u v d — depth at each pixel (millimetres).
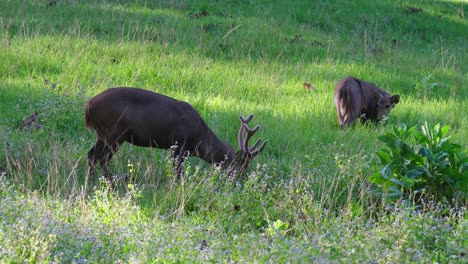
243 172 16125
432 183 14938
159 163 16312
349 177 15711
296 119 20609
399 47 32688
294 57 28266
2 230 10969
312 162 16547
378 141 18875
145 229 11836
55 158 15281
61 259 10281
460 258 11344
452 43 35531
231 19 32094
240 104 21672
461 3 42625
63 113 18844
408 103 23734
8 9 29438
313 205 14094
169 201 14320
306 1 37062
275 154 17969
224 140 18375
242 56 27469
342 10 36781
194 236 11891
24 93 20516
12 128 18078
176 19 30938
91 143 17562
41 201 12906
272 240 11891
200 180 15281
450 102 23797
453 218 13703
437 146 15109
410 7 39062
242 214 13664
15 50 24125
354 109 20641
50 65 23594
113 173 16156
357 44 31594
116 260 10688
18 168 15070
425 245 12164
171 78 23578
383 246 11820
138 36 27547
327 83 25094
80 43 25906
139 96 15797
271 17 33156
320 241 11516
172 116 15844
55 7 30547
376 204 15008
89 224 12047
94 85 21562
